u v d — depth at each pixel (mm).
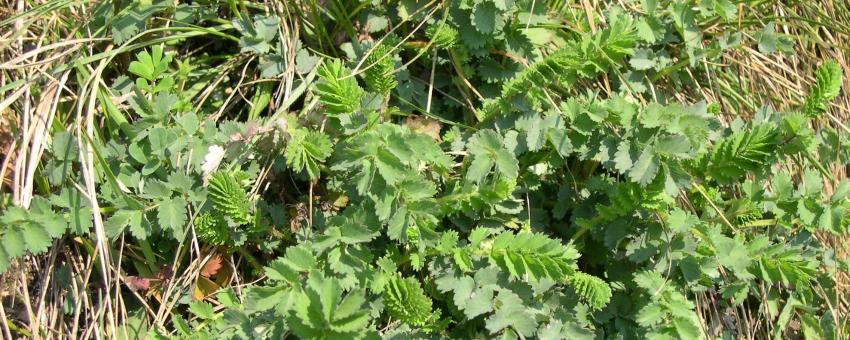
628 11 2742
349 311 1675
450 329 2332
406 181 2039
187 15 2514
